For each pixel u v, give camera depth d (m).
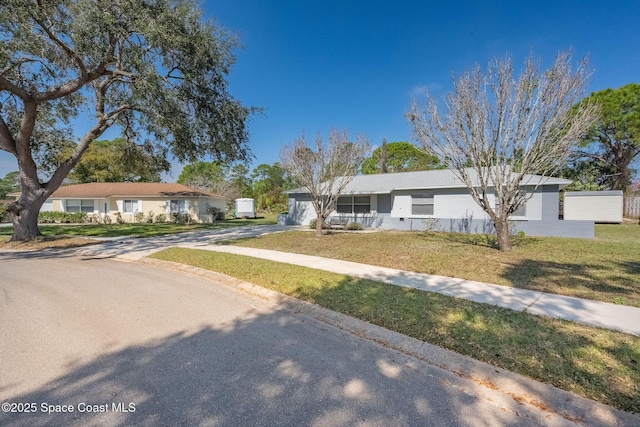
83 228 18.92
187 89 11.23
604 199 18.28
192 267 7.76
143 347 3.40
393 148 34.50
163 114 10.82
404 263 7.59
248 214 31.19
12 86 10.35
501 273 6.48
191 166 48.81
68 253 10.29
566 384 2.60
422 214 15.99
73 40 9.32
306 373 2.88
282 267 7.19
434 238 12.37
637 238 11.77
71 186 26.92
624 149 22.73
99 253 10.25
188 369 2.93
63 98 13.38
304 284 5.76
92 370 2.91
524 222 13.08
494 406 2.40
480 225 14.22
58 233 15.91
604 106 21.42
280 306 4.93
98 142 33.47
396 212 16.72
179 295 5.46
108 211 24.94
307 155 12.90
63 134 14.74
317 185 13.43
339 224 17.28
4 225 21.58
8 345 3.42
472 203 14.56
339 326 4.05
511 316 4.04
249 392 2.57
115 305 4.86
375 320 4.07
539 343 3.29
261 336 3.73
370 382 2.73
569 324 3.78
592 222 11.98
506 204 9.02
